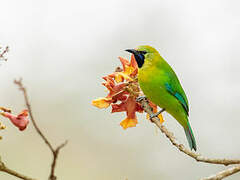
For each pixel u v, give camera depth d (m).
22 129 6.13
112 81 8.85
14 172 5.15
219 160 6.07
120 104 8.98
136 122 9.05
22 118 6.14
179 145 6.55
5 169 5.09
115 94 8.76
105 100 8.73
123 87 8.80
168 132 7.61
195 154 6.38
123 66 9.44
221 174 6.03
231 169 6.05
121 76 9.11
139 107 9.35
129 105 8.97
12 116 6.10
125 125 8.99
